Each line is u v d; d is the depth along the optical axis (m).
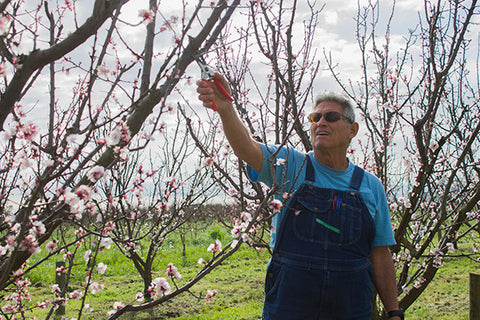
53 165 1.81
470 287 4.09
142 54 1.96
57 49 1.46
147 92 1.67
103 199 2.04
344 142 2.15
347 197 2.04
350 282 1.92
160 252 13.09
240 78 3.48
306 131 3.41
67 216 1.80
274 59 2.80
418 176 3.55
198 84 1.78
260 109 3.14
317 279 1.90
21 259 1.99
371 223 2.05
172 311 7.11
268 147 2.17
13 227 1.73
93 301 7.74
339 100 2.16
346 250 1.95
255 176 2.20
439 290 8.05
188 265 11.59
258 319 6.63
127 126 1.84
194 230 15.91
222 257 2.15
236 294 8.28
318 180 2.09
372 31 3.95
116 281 9.59
